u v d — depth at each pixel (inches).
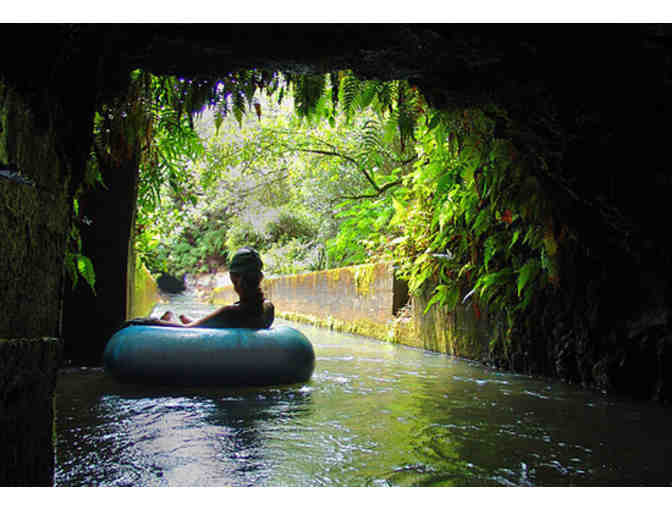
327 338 378.3
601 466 105.4
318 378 204.7
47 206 79.6
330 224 630.5
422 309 313.9
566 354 204.1
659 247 161.2
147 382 180.2
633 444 120.6
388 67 137.9
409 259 317.7
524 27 120.3
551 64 130.2
